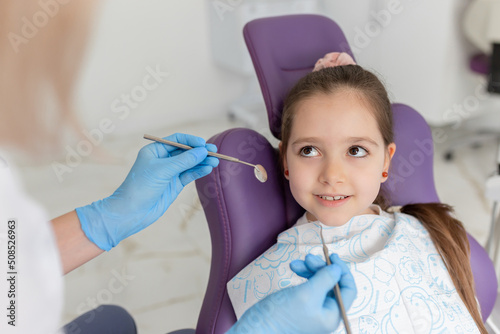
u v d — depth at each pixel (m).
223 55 2.94
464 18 2.14
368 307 0.75
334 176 0.78
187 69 3.03
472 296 0.83
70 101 0.34
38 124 0.34
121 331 0.92
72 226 0.72
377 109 0.83
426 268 0.83
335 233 0.85
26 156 0.35
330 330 0.59
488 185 1.13
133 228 0.76
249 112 3.09
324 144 0.80
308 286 0.58
